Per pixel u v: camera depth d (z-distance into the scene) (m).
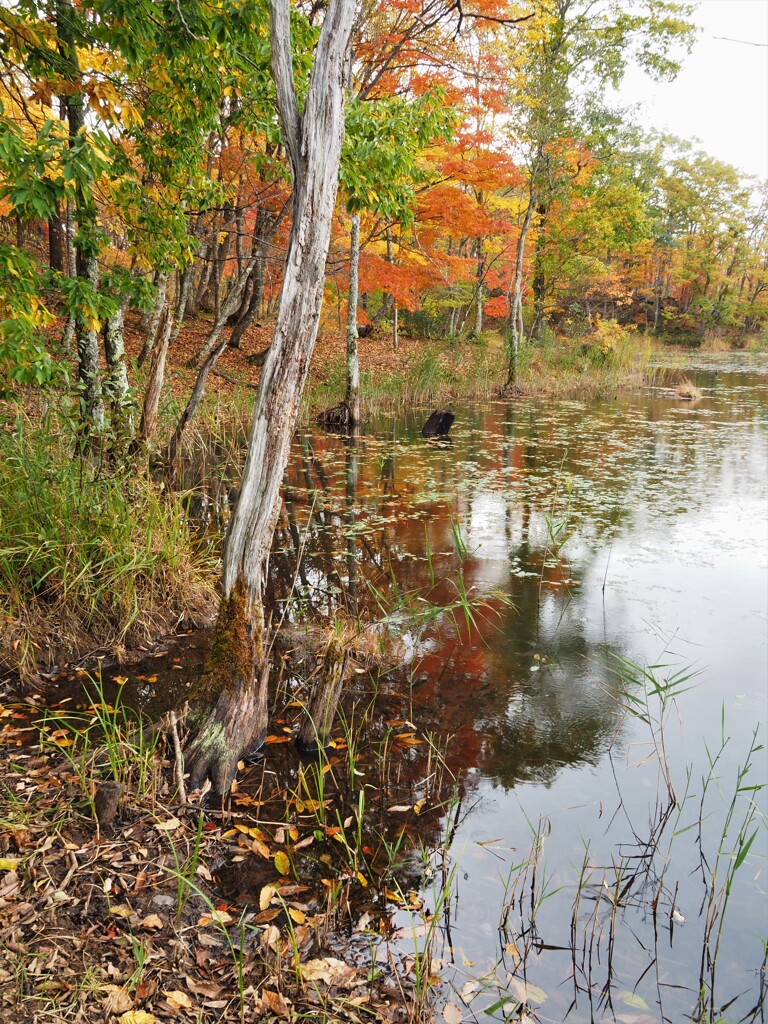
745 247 42.75
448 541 6.49
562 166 18.62
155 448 7.81
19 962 1.96
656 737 3.53
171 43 4.56
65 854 2.43
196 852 2.35
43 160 3.39
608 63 16.59
